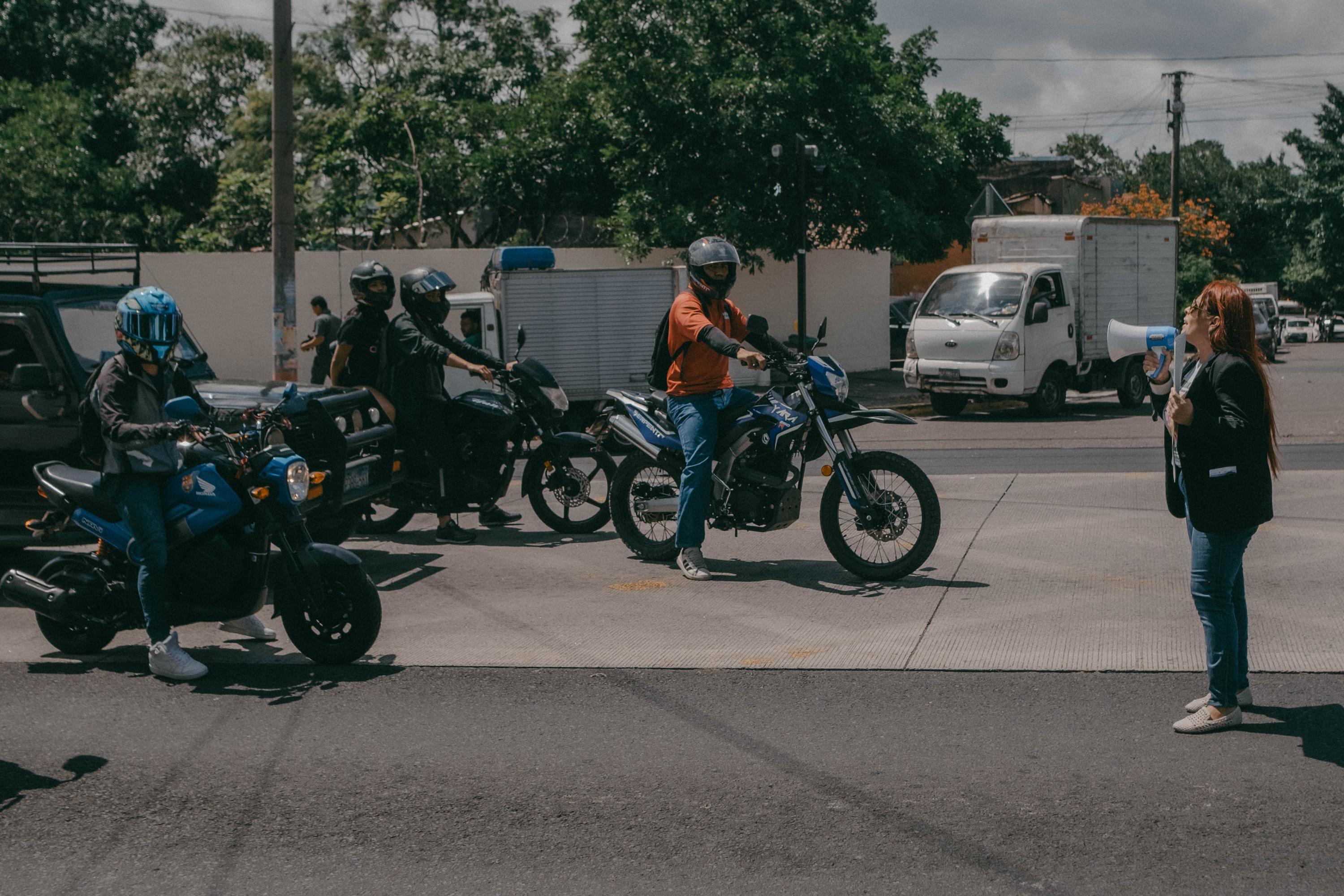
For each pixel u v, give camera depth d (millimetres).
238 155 35125
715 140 22234
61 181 26141
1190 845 3752
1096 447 14289
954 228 29562
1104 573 7215
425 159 28344
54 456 7699
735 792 4281
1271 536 7984
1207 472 4555
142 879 3756
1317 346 48844
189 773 4621
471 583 7516
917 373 18859
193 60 38062
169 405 5262
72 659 6180
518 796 4312
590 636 6281
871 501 7121
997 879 3578
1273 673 5332
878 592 6988
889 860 3719
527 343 17047
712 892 3555
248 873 3775
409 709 5277
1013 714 4961
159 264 21344
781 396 7480
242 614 5855
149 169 36125
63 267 16500
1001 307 18281
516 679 5625
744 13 22844
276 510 5781
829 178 21562
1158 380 4801
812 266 26016
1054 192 49969
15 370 7379
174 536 5785
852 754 4594
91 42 39625
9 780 4594
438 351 8383
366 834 4035
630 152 23984
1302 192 59219
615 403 8250
